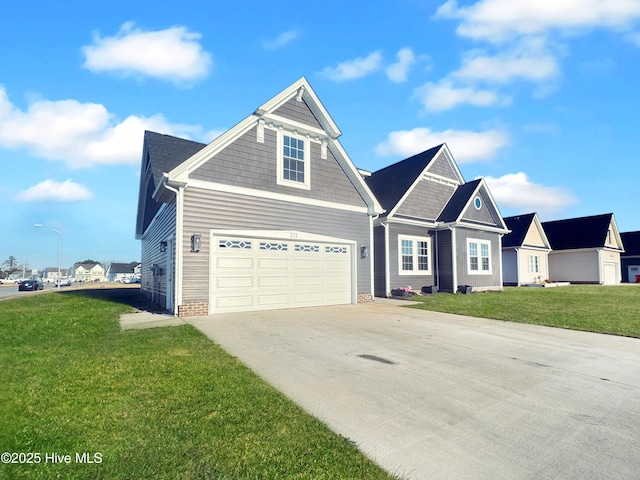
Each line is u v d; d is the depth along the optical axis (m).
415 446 2.95
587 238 29.84
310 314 10.24
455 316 10.13
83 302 14.15
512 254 26.72
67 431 3.02
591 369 5.19
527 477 2.53
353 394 4.12
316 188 12.52
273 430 3.13
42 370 4.68
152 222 15.81
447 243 18.09
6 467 2.47
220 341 6.73
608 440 3.09
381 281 16.52
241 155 10.82
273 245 11.35
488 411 3.69
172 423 3.21
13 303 14.03
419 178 18.39
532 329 8.22
